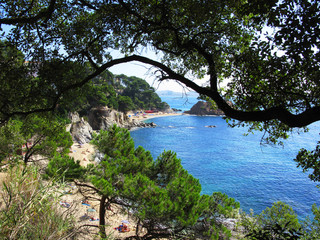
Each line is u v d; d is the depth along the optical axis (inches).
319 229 411.2
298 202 1449.3
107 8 235.8
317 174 217.3
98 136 451.8
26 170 111.3
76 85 237.1
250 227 412.5
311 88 192.9
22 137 599.5
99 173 404.2
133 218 399.5
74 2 246.2
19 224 85.9
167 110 7765.8
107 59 282.5
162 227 384.8
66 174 362.3
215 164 2267.5
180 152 2699.3
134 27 261.0
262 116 172.2
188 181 452.8
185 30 238.7
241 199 1481.3
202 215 397.7
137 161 438.0
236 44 235.0
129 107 5167.3
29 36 257.6
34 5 279.4
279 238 142.9
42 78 255.9
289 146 3093.0
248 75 191.9
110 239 128.5
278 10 154.6
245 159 2486.5
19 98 259.1
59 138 816.9
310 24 142.3
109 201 399.2
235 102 212.7
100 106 3890.3
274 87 193.9
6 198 96.5
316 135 3742.6
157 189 365.7
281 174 2007.9
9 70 253.1
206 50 228.2
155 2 242.5
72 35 273.1
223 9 226.5
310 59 154.6
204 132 4232.3
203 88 196.9
